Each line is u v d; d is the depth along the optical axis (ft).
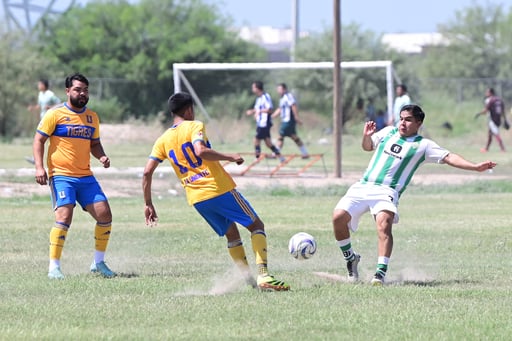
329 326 49.80
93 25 350.23
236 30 365.20
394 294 59.72
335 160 154.81
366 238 89.56
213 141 254.06
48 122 67.92
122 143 259.80
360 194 65.41
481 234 92.02
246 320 51.47
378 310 54.34
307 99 313.32
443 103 324.39
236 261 63.93
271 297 58.65
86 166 69.00
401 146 65.10
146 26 343.05
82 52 350.23
